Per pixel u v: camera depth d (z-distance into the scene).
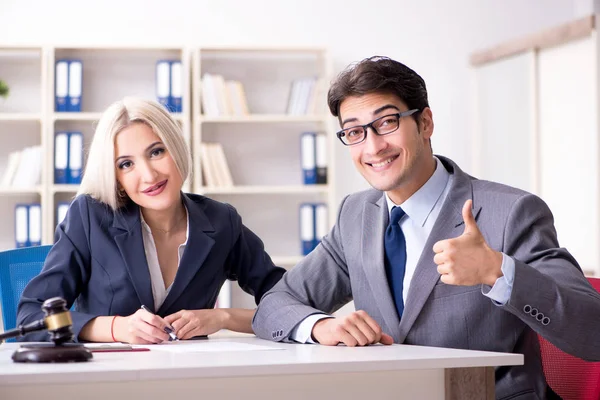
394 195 1.86
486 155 5.15
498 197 1.77
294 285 2.02
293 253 5.12
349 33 5.18
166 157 2.04
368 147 1.80
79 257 2.06
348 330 1.66
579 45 4.37
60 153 4.68
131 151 2.02
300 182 5.12
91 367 1.23
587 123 4.32
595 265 4.27
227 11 5.09
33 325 1.36
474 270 1.46
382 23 5.21
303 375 1.30
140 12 5.02
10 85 4.91
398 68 1.80
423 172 1.84
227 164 5.07
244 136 5.09
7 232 4.86
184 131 4.77
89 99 4.95
